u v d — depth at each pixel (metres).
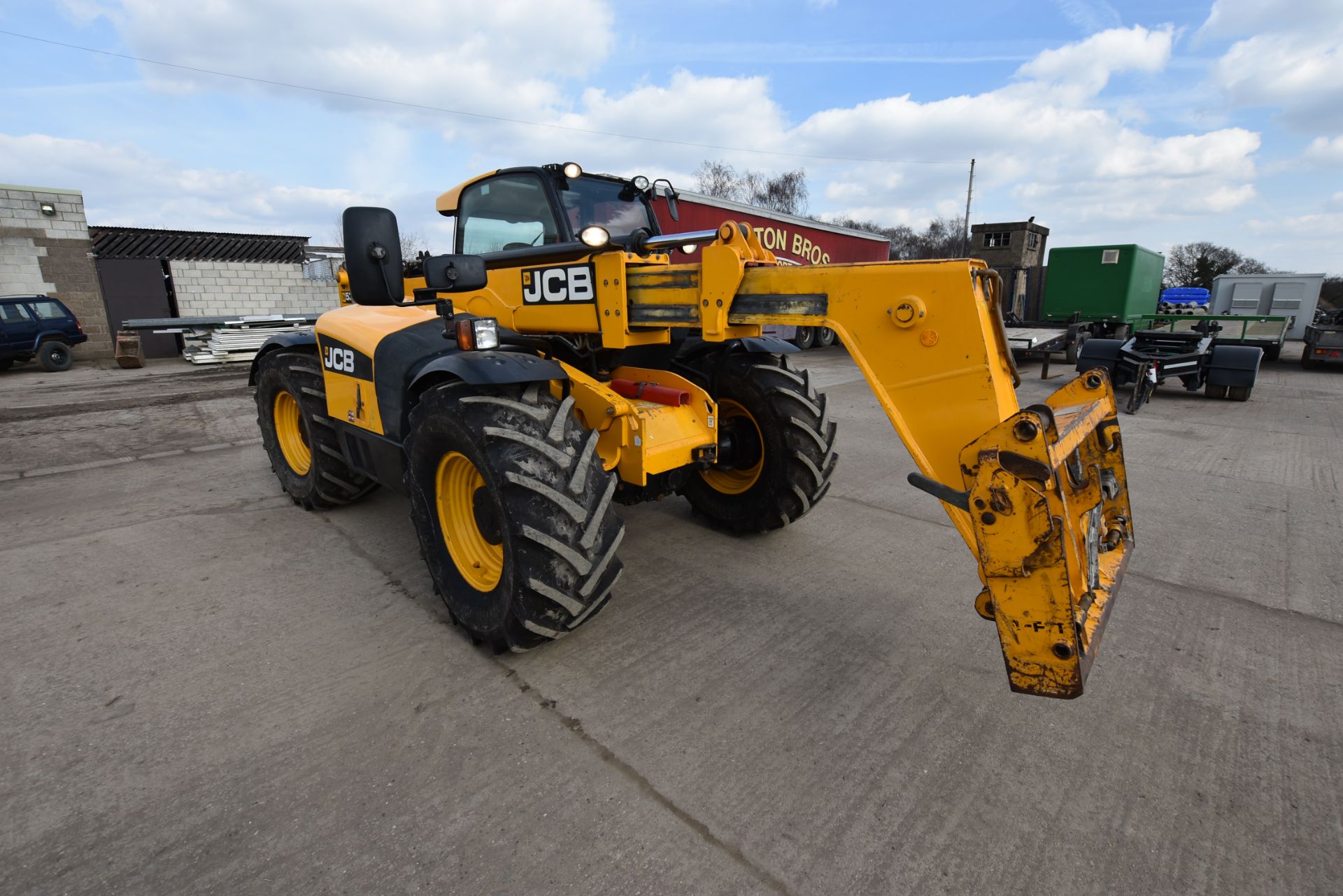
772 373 3.36
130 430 6.62
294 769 1.95
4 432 6.58
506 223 3.48
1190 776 1.94
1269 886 1.58
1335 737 2.10
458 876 1.60
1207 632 2.72
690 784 1.90
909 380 1.92
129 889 1.55
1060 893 1.56
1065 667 1.66
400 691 2.32
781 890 1.57
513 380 2.29
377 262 2.61
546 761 1.99
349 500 4.11
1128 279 14.52
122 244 15.99
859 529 3.86
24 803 1.81
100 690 2.31
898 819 1.78
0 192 13.37
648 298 2.56
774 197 38.78
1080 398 2.46
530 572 2.22
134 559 3.42
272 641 2.64
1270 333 12.28
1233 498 4.41
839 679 2.41
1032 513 1.61
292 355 4.04
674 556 3.48
